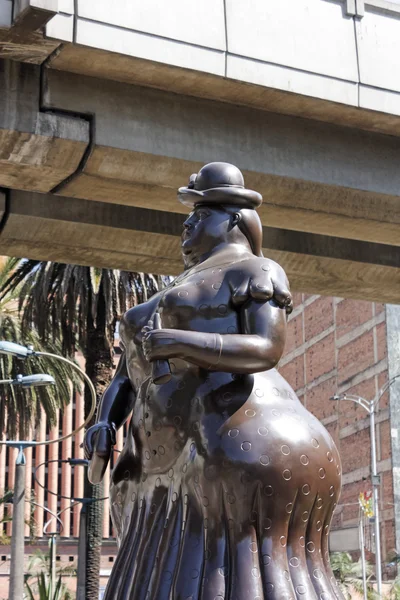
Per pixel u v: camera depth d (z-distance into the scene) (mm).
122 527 4715
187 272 4668
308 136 12656
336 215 13062
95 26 10773
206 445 4238
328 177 12633
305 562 4250
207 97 12000
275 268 4434
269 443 4199
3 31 10445
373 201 13055
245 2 11633
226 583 4113
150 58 11016
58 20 10555
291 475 4184
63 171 11742
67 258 14172
